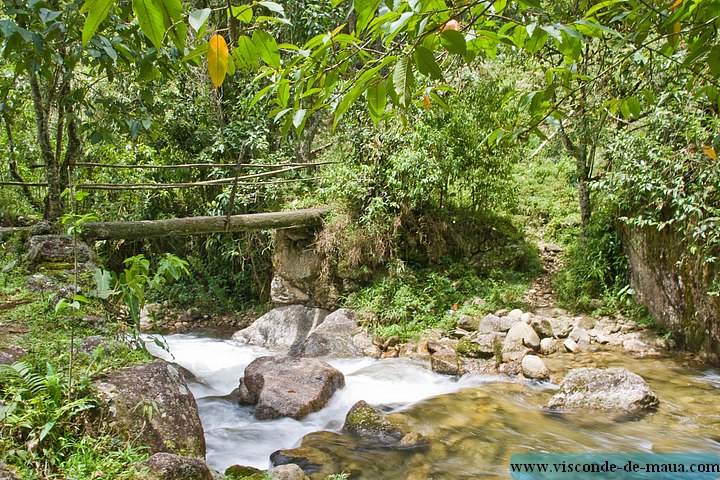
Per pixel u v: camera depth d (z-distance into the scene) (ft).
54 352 11.12
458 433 13.83
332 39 4.11
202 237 33.65
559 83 5.92
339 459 12.31
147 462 8.52
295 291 27.02
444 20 3.86
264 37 3.82
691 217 19.10
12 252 17.57
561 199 31.78
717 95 6.03
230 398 16.85
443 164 24.09
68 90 18.42
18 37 9.16
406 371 19.21
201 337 27.37
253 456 12.71
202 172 32.01
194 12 2.94
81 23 11.27
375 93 4.26
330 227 25.41
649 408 15.16
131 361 11.40
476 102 24.20
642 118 22.06
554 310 24.23
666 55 5.55
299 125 4.64
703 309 19.47
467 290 25.57
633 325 22.29
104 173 29.91
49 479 8.07
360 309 24.54
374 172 25.29
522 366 18.60
